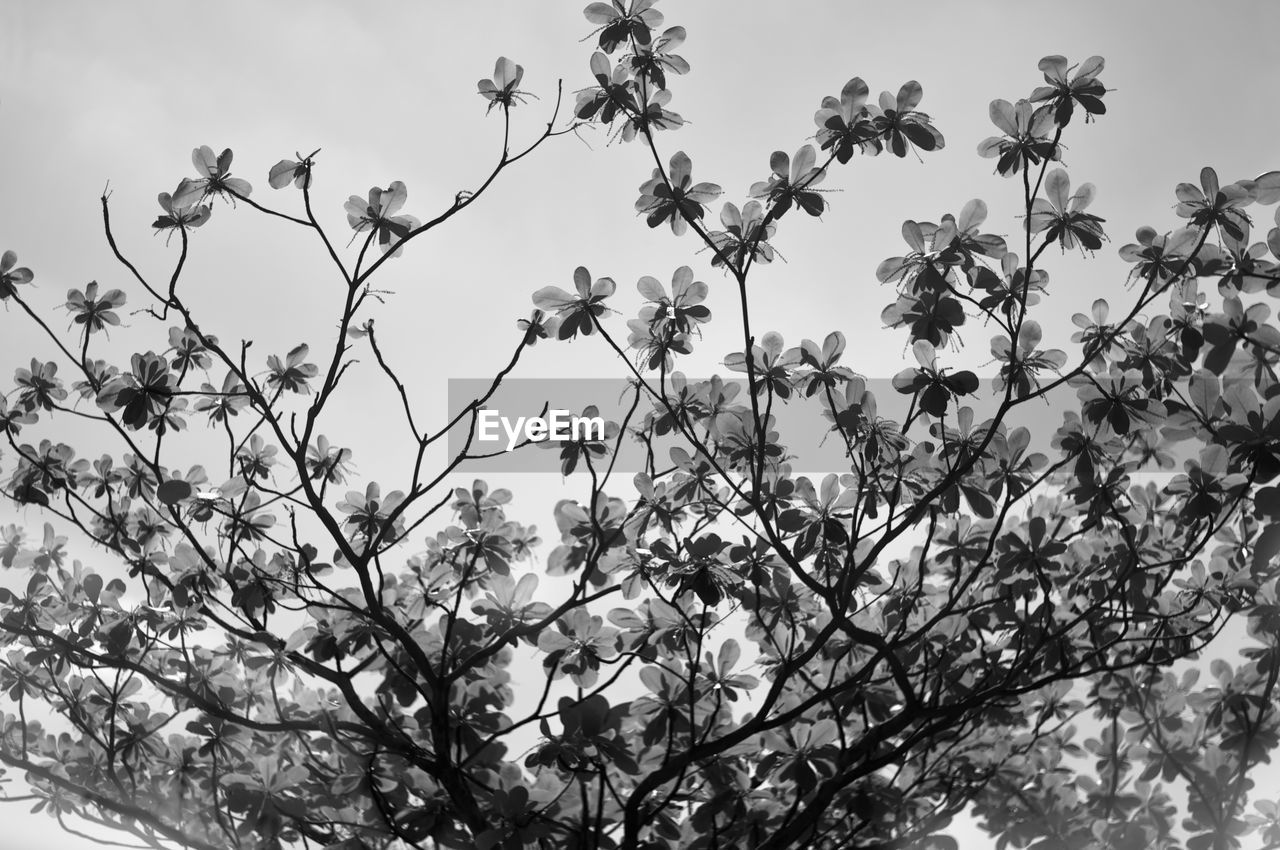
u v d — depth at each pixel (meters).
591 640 6.05
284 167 5.76
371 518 6.65
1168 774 6.93
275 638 6.27
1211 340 5.18
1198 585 6.52
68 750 7.51
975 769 7.05
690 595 6.11
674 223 5.53
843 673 6.70
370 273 5.79
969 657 7.03
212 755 6.74
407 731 6.66
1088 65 4.95
